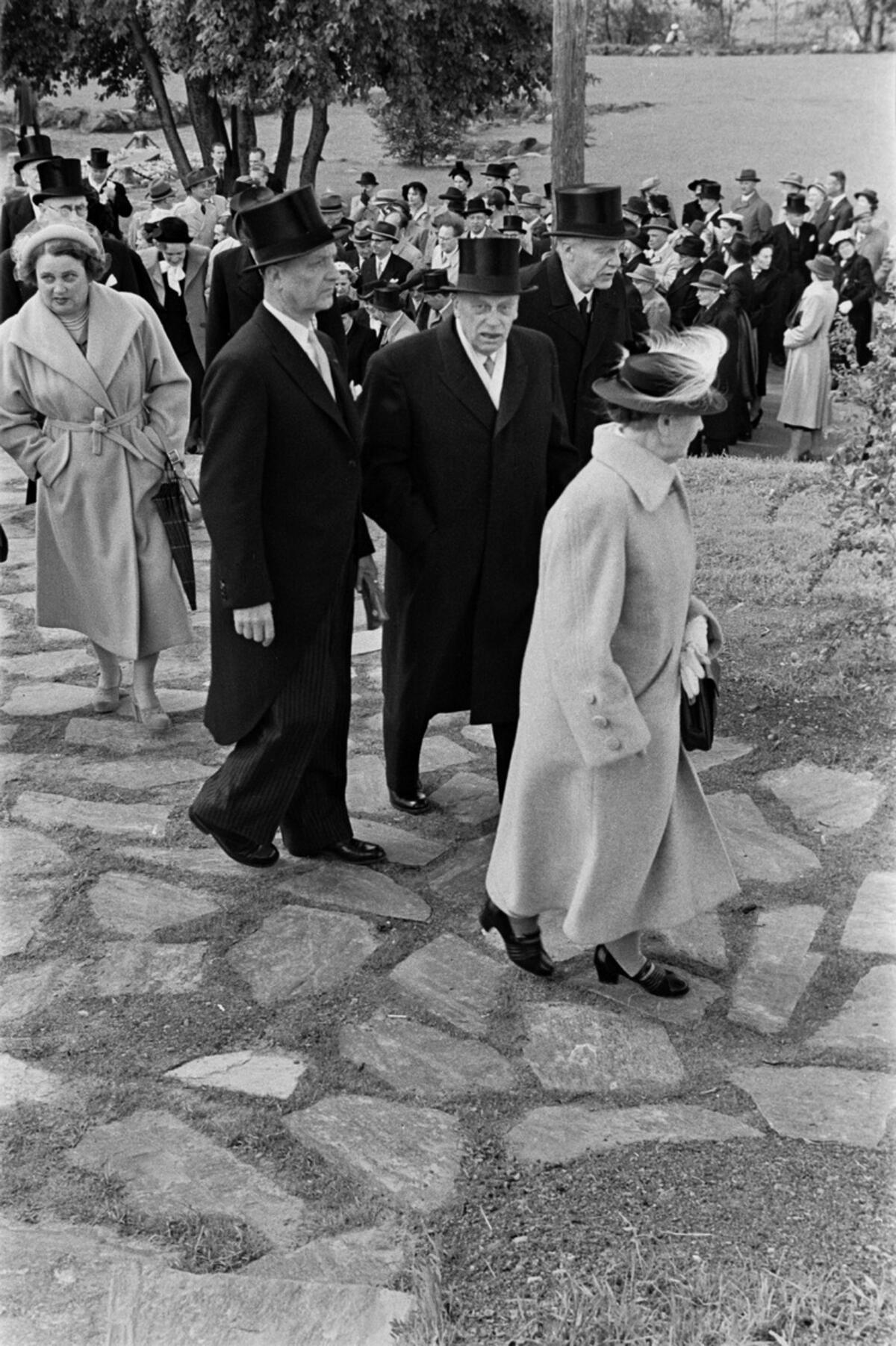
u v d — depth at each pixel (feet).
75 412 17.31
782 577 23.44
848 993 12.50
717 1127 10.73
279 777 13.85
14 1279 8.91
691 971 12.89
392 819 15.88
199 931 13.60
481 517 14.21
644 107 100.42
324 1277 9.20
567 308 16.20
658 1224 9.61
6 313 24.91
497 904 12.40
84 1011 12.35
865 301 45.98
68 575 18.07
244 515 13.05
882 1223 9.54
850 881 14.30
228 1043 11.89
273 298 13.16
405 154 95.71
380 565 24.91
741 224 50.21
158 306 28.89
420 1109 11.00
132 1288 8.86
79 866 14.85
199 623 22.56
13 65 80.69
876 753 16.99
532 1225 9.66
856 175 79.20
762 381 47.91
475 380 14.06
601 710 10.94
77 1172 10.30
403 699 15.12
